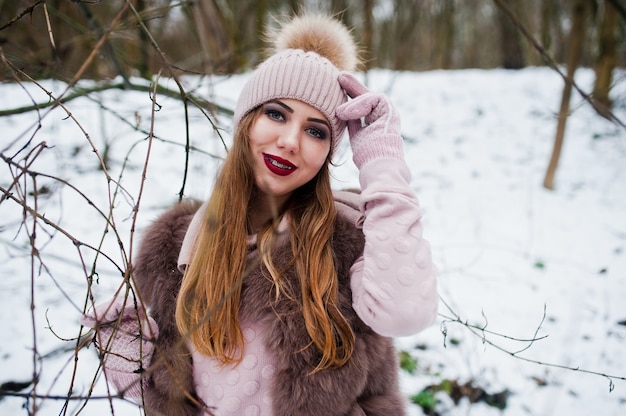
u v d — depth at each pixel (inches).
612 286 114.3
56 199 129.2
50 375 82.5
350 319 45.2
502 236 141.0
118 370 47.4
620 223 146.4
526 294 112.4
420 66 452.4
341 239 47.5
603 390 83.7
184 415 47.3
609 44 203.9
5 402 76.2
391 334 41.4
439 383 85.7
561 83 277.7
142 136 170.6
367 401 47.7
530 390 84.7
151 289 48.6
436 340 96.6
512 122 241.9
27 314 95.4
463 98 275.3
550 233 142.4
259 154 45.4
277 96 43.8
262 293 45.3
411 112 256.2
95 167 142.6
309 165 44.8
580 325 100.7
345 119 46.0
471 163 199.8
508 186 178.5
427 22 399.9
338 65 49.8
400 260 40.8
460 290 113.7
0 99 179.5
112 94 177.8
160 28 123.9
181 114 154.5
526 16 366.3
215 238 46.5
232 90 202.1
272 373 45.1
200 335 44.8
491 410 81.0
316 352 44.1
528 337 97.7
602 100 207.8
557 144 170.9
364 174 46.4
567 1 277.4
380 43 301.6
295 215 48.7
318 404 43.1
